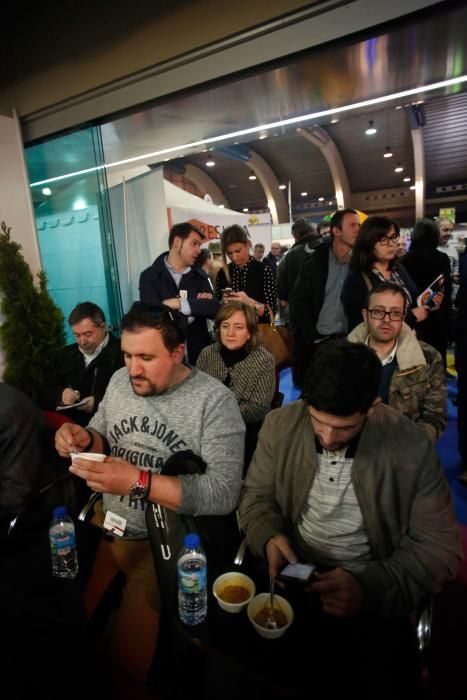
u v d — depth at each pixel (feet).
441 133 46.37
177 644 3.22
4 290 7.70
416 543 3.29
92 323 7.35
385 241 6.50
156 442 4.23
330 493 3.58
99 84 6.82
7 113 7.94
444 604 5.07
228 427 4.17
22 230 7.97
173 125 7.87
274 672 2.54
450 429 10.26
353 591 2.96
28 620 3.40
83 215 8.45
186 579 3.12
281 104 7.08
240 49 5.53
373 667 2.69
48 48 7.22
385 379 5.41
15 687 2.97
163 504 3.59
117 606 3.94
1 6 7.55
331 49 5.14
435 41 4.97
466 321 7.31
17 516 4.76
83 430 4.54
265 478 4.03
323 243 8.71
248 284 9.93
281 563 3.36
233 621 2.93
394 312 5.09
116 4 6.32
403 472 3.34
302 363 9.77
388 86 6.47
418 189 51.47
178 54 5.97
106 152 9.90
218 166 60.39
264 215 20.31
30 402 5.41
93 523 4.71
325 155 51.70
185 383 4.28
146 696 3.63
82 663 3.15
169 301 7.61
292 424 3.79
